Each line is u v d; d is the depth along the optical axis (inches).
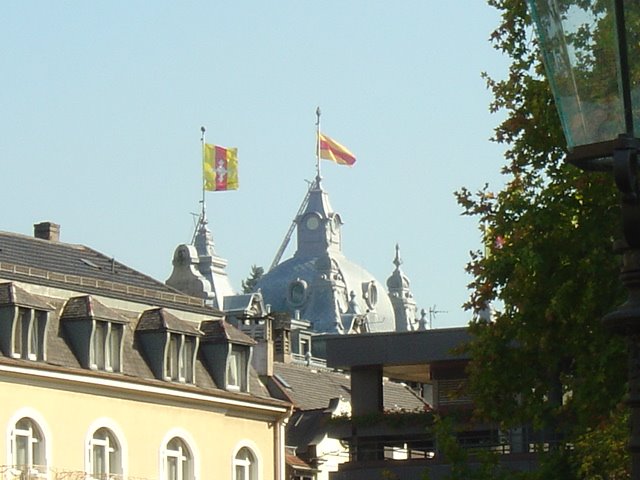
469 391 1979.6
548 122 1872.5
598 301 1804.9
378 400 3794.3
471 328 1955.0
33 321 3663.9
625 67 618.8
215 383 4175.7
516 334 1886.1
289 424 5369.1
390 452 4254.4
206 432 4079.7
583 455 1807.3
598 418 1838.1
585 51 627.8
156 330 4005.9
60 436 3661.4
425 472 1979.6
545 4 633.0
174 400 3996.1
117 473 3811.5
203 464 4052.7
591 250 1827.0
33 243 4197.8
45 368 3624.5
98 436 3782.0
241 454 4207.7
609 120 627.8
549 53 635.5
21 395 3580.2
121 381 3823.8
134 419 3875.5
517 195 1900.8
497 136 1936.5
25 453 3587.6
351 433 3713.1
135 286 4217.5
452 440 1937.7
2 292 3624.5
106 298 3954.2
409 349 3757.4
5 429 3521.2
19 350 3612.2
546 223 1851.6
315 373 6235.2
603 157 639.1
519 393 1959.9
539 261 1813.5
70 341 3784.5
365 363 3784.5
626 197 635.5
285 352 6673.2
